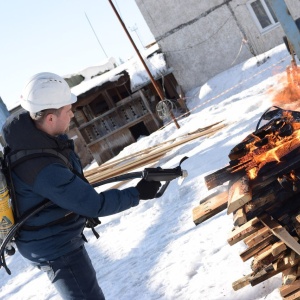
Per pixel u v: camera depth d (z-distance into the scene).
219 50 23.33
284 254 3.40
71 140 3.17
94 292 3.27
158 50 24.59
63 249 3.12
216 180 3.60
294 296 3.22
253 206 3.34
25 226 3.06
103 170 15.12
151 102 24.84
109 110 24.73
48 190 2.91
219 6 23.00
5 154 3.08
